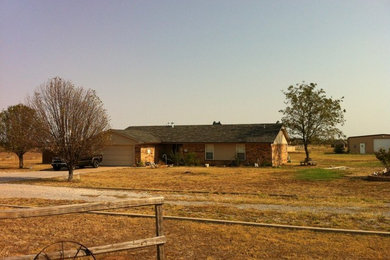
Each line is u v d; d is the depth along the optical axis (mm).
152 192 15953
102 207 5441
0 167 34719
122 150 35594
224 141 36062
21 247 7457
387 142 56906
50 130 21047
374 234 8055
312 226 8977
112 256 6770
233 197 14195
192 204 12352
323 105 36812
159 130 42281
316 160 42219
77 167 32094
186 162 36469
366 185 17969
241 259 6566
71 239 8062
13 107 32094
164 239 5949
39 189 17109
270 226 8891
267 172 27234
